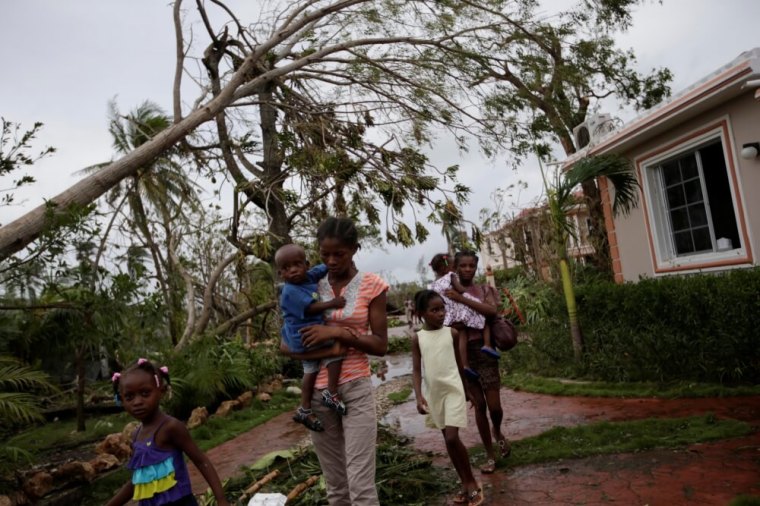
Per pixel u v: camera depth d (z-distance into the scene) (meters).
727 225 8.15
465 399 4.21
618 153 9.88
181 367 10.62
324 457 3.26
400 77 11.11
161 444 2.96
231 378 11.17
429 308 4.25
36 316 11.44
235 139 12.05
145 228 16.16
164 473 2.92
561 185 8.81
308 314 3.10
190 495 3.01
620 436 5.24
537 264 16.02
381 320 3.13
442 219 10.27
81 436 9.76
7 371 7.53
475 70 11.02
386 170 10.55
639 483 4.04
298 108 11.43
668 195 9.23
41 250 6.78
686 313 7.17
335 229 3.09
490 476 4.73
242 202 11.30
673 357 7.30
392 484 4.62
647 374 7.60
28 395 6.96
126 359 9.31
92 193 8.31
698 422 5.24
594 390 7.53
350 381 3.07
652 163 9.25
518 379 9.41
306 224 12.68
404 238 10.51
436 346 4.24
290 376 14.66
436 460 5.45
